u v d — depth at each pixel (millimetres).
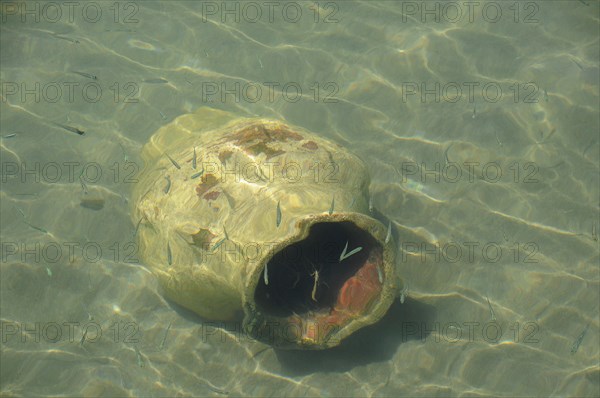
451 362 14906
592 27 21000
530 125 18797
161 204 14062
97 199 17734
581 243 16594
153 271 14477
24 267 16516
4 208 17562
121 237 17109
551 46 20672
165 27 21594
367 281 13547
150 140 16516
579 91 19406
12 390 14625
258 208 12961
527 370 14695
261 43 21094
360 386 14617
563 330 15273
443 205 17406
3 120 19312
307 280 14281
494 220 17125
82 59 20812
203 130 15773
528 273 16172
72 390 14633
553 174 17859
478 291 15961
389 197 17578
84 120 19312
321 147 14586
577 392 14312
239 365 14969
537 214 17156
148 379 14789
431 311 15688
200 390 14625
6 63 20719
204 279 13453
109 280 16344
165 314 15773
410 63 20500
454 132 18781
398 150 18500
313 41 21141
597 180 17641
